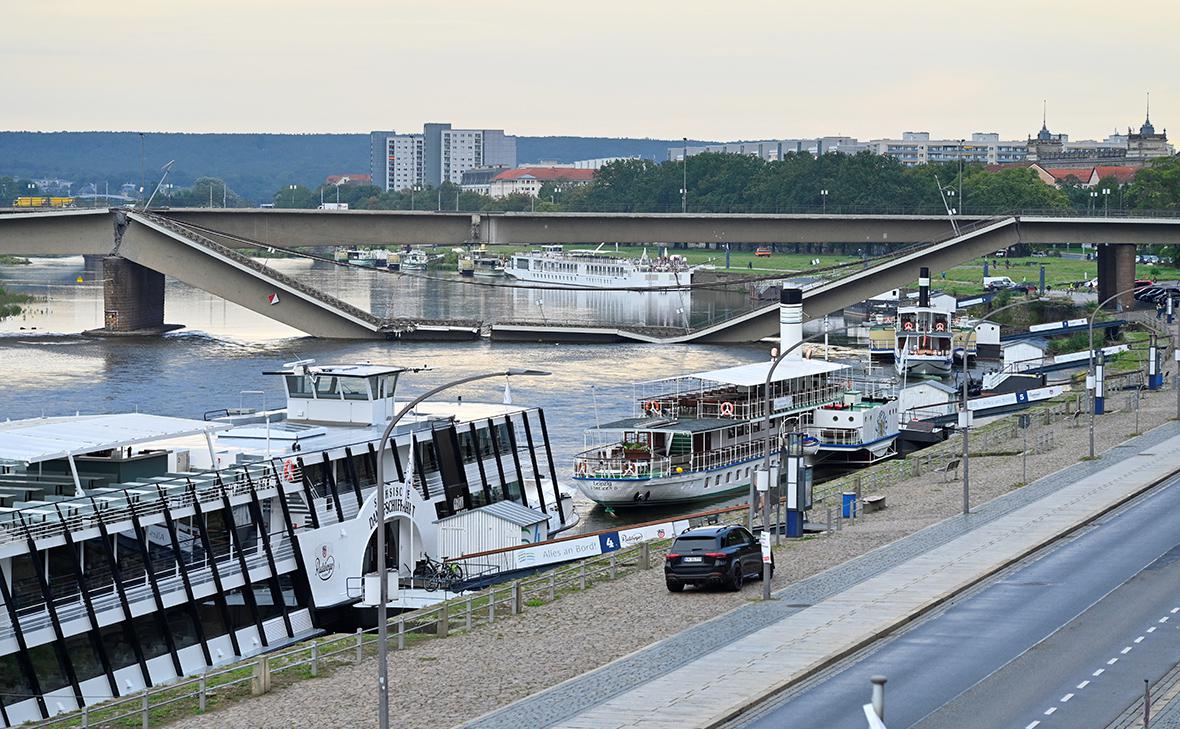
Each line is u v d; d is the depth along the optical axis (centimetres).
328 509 10800
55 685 8506
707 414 16975
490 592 9169
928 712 6706
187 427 10188
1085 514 11875
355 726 6881
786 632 8300
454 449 12425
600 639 8438
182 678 8581
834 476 17625
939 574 9738
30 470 10169
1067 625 8325
